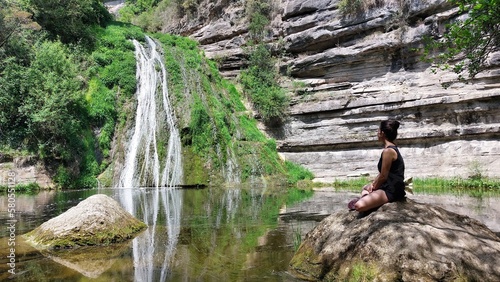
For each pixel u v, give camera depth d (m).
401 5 23.67
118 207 7.68
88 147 21.25
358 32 25.69
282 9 31.17
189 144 23.94
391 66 24.27
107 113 23.17
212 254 5.84
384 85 24.08
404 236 4.45
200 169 23.03
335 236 5.15
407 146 21.52
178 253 5.90
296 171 24.39
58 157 19.47
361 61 25.23
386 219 4.90
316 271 4.87
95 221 6.79
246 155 24.56
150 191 18.58
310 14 28.58
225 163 23.80
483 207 10.61
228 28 34.28
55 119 19.45
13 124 19.09
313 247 5.28
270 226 8.38
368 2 25.06
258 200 14.23
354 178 22.45
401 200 5.38
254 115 28.48
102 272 4.83
